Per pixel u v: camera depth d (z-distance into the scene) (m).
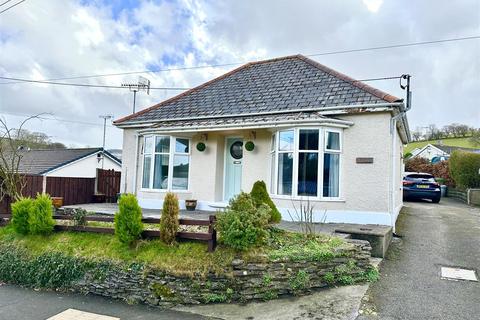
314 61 13.02
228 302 5.79
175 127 11.88
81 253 7.18
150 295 6.10
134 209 6.96
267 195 7.29
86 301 6.27
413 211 13.95
